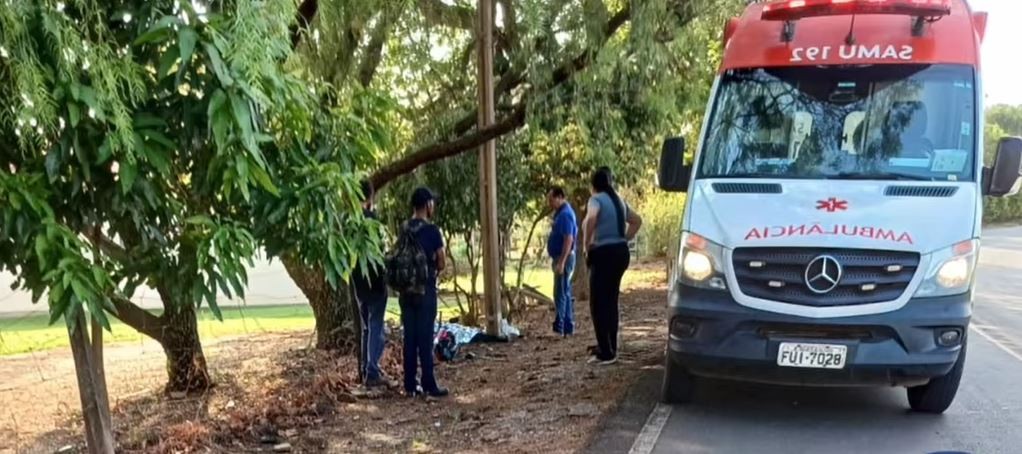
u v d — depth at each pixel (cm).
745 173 575
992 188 577
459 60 1000
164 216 345
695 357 534
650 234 2084
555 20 834
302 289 907
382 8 786
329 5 634
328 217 380
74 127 287
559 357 837
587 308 1300
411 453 543
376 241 418
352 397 692
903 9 599
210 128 302
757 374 521
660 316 1164
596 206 759
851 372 505
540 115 870
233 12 309
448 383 749
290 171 374
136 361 937
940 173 553
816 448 518
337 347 907
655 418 582
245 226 363
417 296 677
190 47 286
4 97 282
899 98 580
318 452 557
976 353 829
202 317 565
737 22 648
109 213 326
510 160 1127
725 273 522
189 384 753
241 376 812
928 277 500
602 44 820
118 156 304
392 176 884
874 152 567
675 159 620
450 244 1091
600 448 518
